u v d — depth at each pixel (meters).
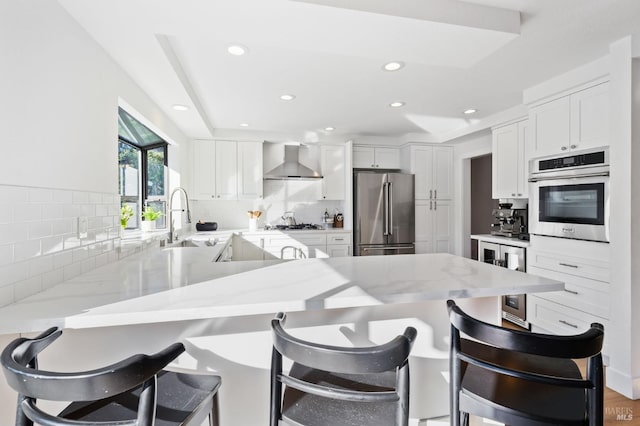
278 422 0.91
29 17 1.23
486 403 0.93
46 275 1.31
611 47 2.07
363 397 0.81
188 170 4.29
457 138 4.40
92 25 1.59
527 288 1.27
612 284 2.07
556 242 2.63
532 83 2.76
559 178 2.57
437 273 1.49
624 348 1.99
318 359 0.76
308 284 1.29
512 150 3.46
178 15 1.50
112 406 0.93
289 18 1.52
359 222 4.53
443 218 4.81
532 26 1.87
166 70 2.15
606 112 2.23
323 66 2.42
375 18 1.52
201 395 0.98
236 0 1.38
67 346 1.14
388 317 1.37
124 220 2.41
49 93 1.35
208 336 1.24
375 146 4.93
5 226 1.10
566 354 0.77
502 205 3.82
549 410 0.90
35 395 0.67
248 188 4.50
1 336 1.02
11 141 1.13
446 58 1.95
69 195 1.49
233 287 1.24
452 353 1.01
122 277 1.44
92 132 1.72
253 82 2.72
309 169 4.74
